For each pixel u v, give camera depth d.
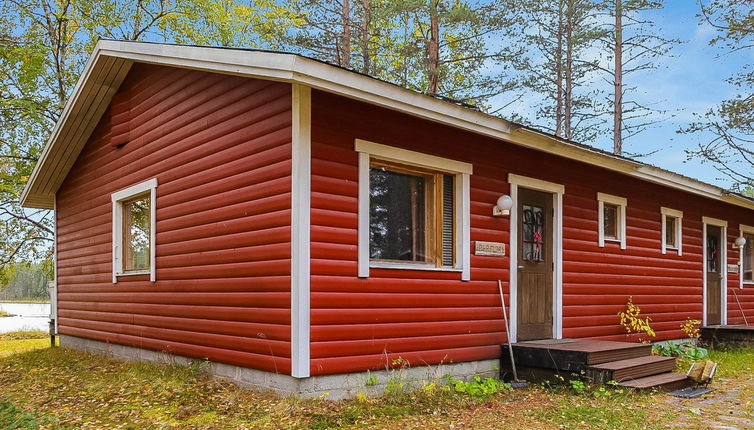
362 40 19.94
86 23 18.70
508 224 7.79
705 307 12.22
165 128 7.87
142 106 8.51
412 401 5.87
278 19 20.52
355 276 5.97
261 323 5.95
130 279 8.64
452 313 6.92
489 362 7.36
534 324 8.11
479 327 7.24
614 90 22.22
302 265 5.54
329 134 5.87
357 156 6.11
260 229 6.03
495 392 6.50
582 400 6.12
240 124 6.43
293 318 5.54
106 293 9.40
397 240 6.59
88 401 6.23
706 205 12.56
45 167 10.72
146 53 7.29
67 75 18.88
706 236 12.48
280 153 5.83
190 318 7.15
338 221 5.86
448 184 7.20
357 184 6.09
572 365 6.73
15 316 28.02
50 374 8.18
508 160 7.89
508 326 7.61
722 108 18.70
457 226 7.14
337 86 5.41
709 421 5.35
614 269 9.68
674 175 10.23
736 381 7.68
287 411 5.25
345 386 5.81
